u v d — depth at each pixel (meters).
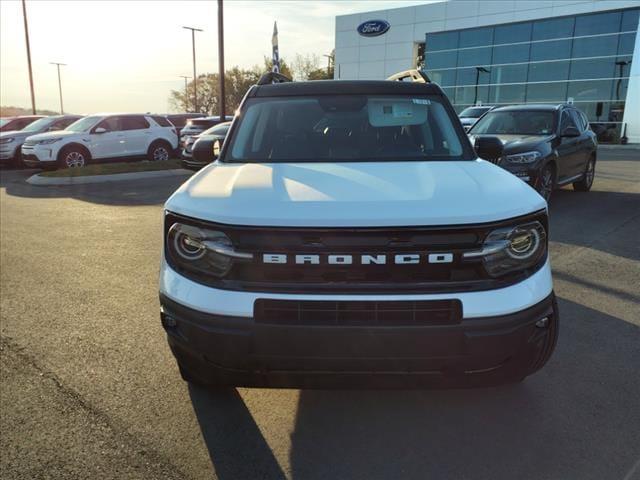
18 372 3.54
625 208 9.19
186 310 2.49
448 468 2.58
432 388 2.53
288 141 3.64
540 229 2.57
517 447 2.73
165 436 2.85
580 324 4.29
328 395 3.26
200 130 18.77
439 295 2.34
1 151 18.09
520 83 32.84
